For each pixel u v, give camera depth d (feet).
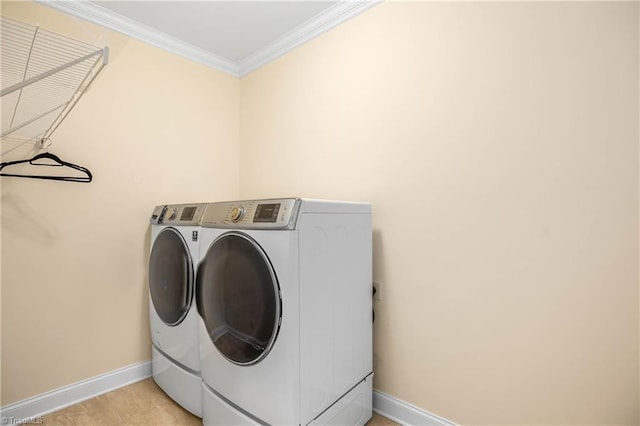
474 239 4.74
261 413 4.15
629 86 3.61
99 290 6.41
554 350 4.09
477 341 4.72
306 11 6.54
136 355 6.89
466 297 4.83
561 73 4.04
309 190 7.09
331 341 4.52
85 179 6.19
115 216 6.64
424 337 5.27
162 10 6.44
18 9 5.59
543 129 4.16
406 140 5.49
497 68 4.54
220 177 8.52
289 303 3.87
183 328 5.55
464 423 4.84
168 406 5.94
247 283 4.26
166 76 7.50
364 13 6.14
